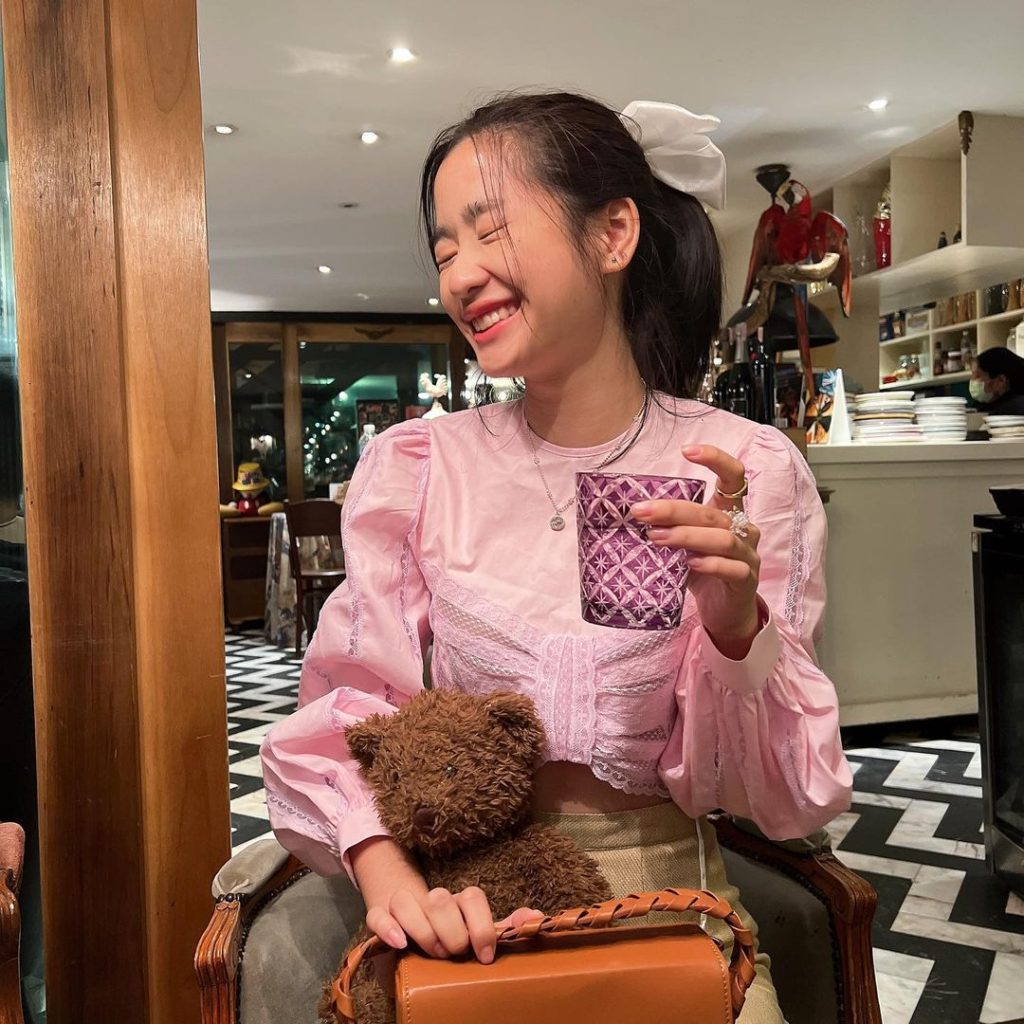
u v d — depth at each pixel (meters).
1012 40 3.39
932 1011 1.80
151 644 1.18
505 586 0.91
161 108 1.19
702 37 3.30
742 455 0.94
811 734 0.86
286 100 3.72
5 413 1.23
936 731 3.76
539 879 0.78
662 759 0.89
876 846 2.61
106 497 1.17
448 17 3.11
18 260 1.15
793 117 4.07
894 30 3.29
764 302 3.83
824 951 0.99
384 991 0.69
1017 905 2.24
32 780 1.25
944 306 5.27
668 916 0.87
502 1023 0.57
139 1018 1.18
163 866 1.19
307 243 5.82
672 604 0.70
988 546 2.28
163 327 1.19
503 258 0.84
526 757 0.81
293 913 1.00
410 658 0.95
